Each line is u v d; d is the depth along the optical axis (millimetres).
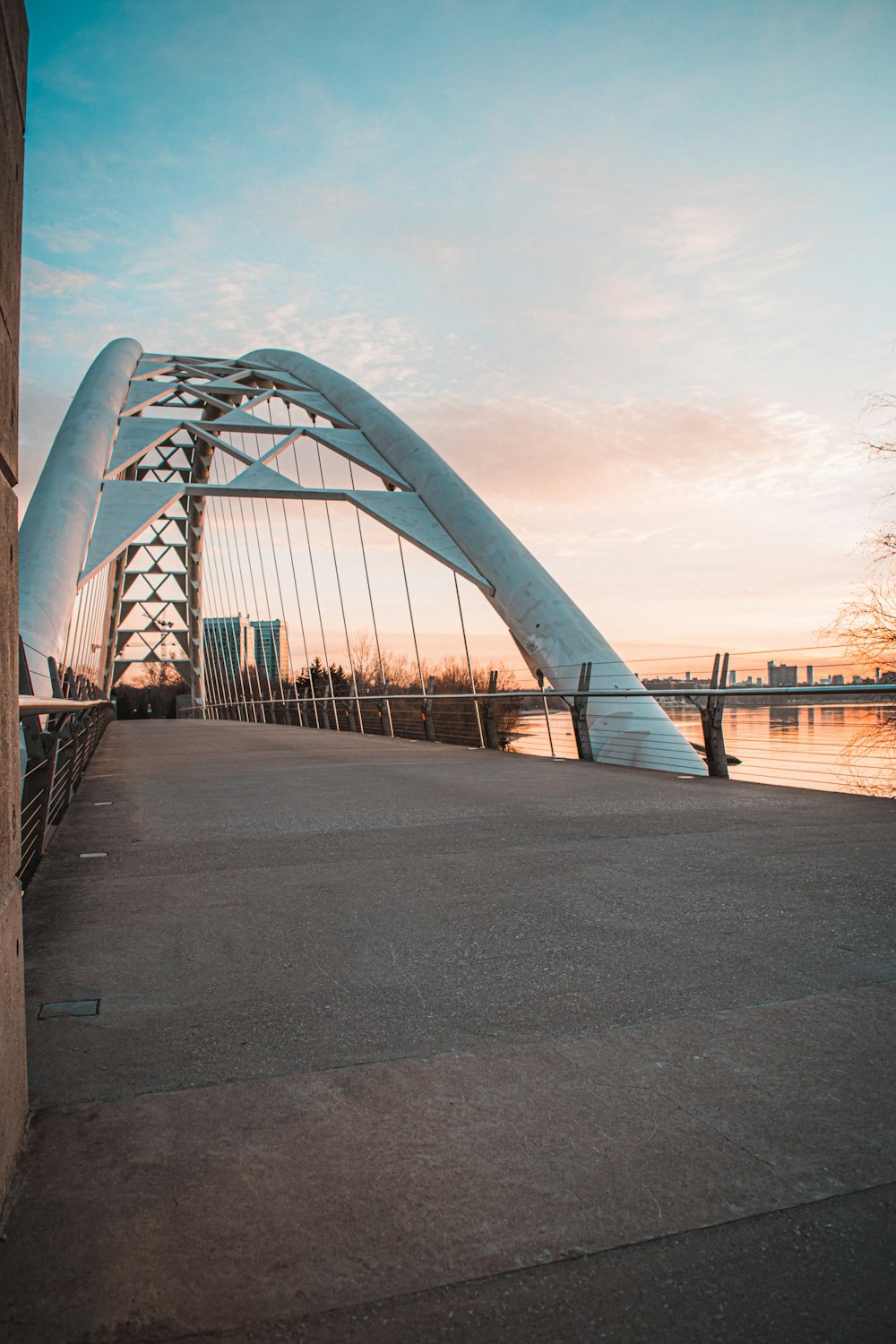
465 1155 2146
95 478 23391
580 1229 1857
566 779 10539
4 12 2020
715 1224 1871
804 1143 2184
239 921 4359
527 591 19578
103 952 3869
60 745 7785
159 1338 1574
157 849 6320
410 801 8586
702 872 5191
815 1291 1680
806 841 6062
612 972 3488
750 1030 2891
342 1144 2207
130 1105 2426
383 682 24484
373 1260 1771
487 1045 2812
